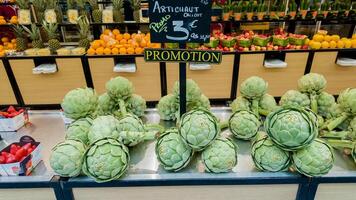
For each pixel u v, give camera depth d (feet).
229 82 12.82
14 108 5.03
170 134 3.50
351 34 14.98
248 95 4.65
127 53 12.17
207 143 3.28
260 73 12.66
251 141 4.17
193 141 3.22
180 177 3.38
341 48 12.31
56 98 12.94
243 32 14.30
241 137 4.09
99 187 3.41
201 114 3.36
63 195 3.49
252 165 3.67
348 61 12.45
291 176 3.35
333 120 4.20
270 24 16.16
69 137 3.70
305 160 3.13
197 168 3.58
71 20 13.29
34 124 5.06
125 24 13.89
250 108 4.66
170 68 12.41
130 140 3.72
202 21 3.63
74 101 3.86
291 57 12.38
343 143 3.76
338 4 13.55
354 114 4.11
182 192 3.60
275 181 3.38
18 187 3.43
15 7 14.84
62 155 3.24
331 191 3.59
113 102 4.74
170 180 3.37
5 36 15.01
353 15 13.52
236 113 4.19
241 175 3.40
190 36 3.73
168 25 3.69
